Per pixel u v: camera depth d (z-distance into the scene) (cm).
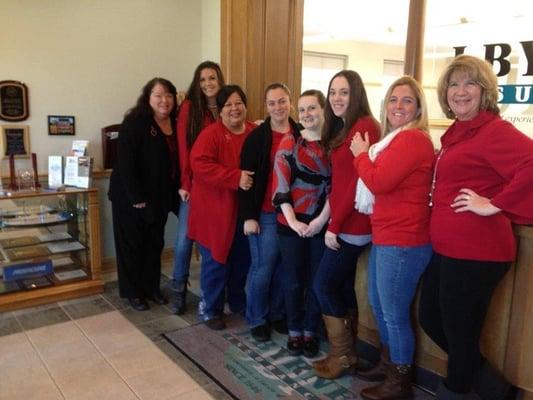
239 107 256
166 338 263
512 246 165
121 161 278
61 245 326
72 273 328
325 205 219
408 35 310
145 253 304
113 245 370
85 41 334
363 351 241
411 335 198
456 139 165
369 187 177
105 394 209
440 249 170
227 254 263
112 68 347
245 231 247
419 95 181
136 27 353
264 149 238
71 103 335
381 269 188
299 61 365
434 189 174
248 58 341
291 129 238
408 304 192
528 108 275
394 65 686
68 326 275
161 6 362
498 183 158
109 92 349
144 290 309
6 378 219
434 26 308
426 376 214
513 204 149
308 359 242
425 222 181
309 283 238
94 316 290
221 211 258
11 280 303
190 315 294
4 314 288
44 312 293
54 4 319
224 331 273
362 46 649
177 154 297
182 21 373
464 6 295
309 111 215
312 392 213
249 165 242
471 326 169
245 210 245
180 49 376
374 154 183
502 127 154
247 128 271
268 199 243
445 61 306
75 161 316
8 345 250
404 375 200
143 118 281
